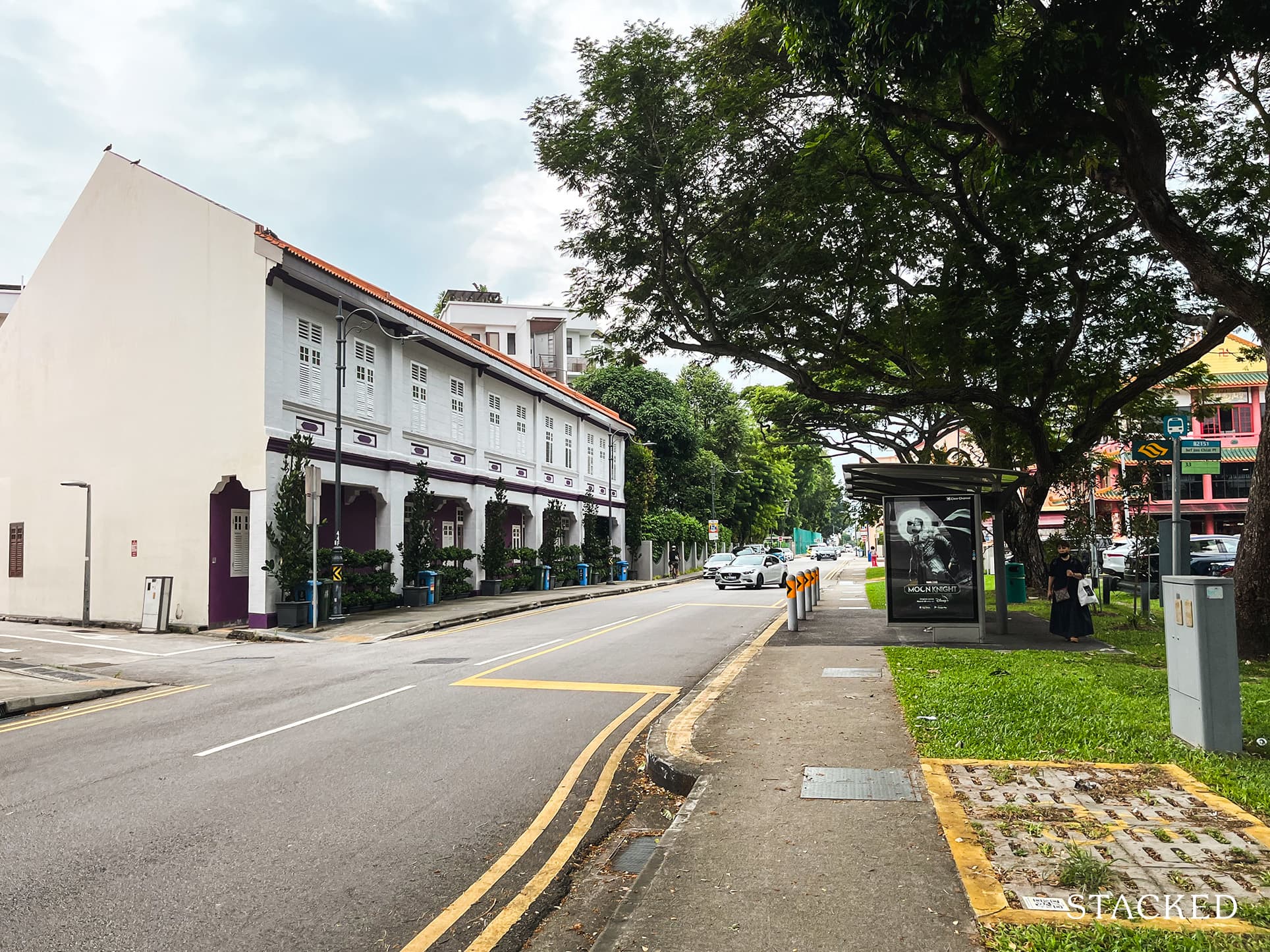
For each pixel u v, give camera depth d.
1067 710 8.16
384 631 19.61
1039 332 15.44
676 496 54.94
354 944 4.25
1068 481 20.44
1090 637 14.84
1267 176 14.87
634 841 5.81
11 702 11.14
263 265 20.66
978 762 6.57
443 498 29.31
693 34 14.88
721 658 14.34
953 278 15.91
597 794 6.79
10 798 6.89
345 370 23.55
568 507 39.06
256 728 9.41
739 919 4.04
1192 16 10.27
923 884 4.36
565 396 37.66
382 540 24.98
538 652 15.49
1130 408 21.61
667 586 41.75
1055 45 10.06
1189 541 12.91
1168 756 6.53
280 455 20.83
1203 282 11.88
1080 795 5.67
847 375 22.03
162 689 12.79
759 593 33.09
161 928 4.43
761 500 71.75
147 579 21.17
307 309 22.12
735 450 65.38
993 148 13.59
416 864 5.32
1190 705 6.85
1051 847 4.73
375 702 10.79
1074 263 15.60
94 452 23.52
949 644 14.18
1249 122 15.27
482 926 4.46
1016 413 16.59
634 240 16.19
